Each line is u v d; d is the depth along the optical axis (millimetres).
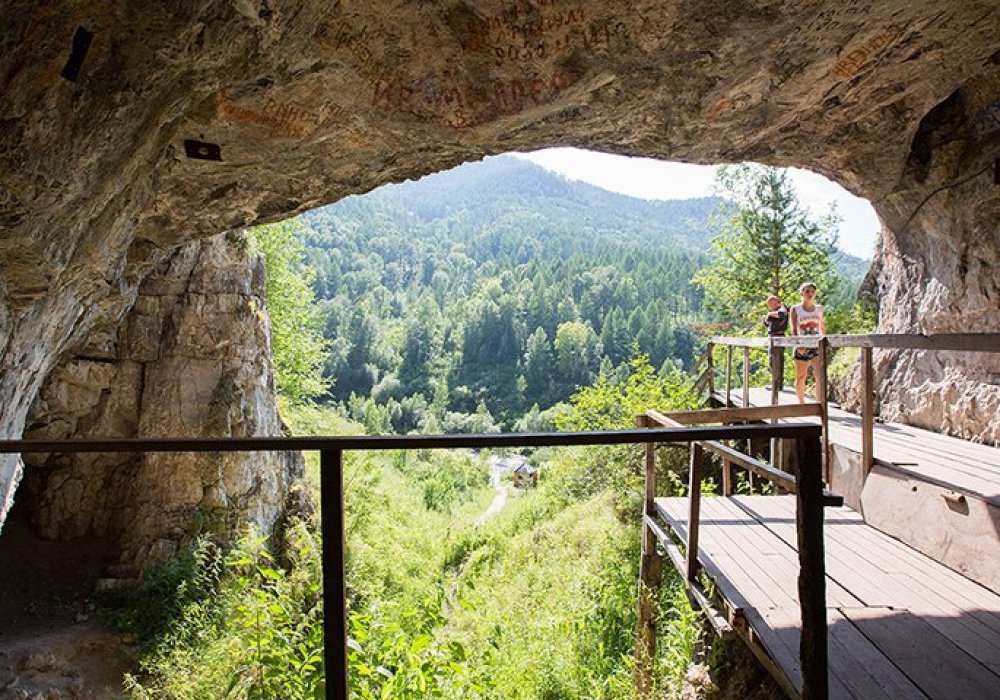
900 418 7027
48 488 8781
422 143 5195
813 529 2096
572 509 10703
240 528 9164
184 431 9117
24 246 3275
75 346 7656
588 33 4344
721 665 4488
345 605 1963
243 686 4141
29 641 6898
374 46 4195
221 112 4422
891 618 3268
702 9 4219
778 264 14633
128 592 7902
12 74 2529
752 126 5680
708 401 11125
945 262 6414
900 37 4676
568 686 5223
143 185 4559
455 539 12828
